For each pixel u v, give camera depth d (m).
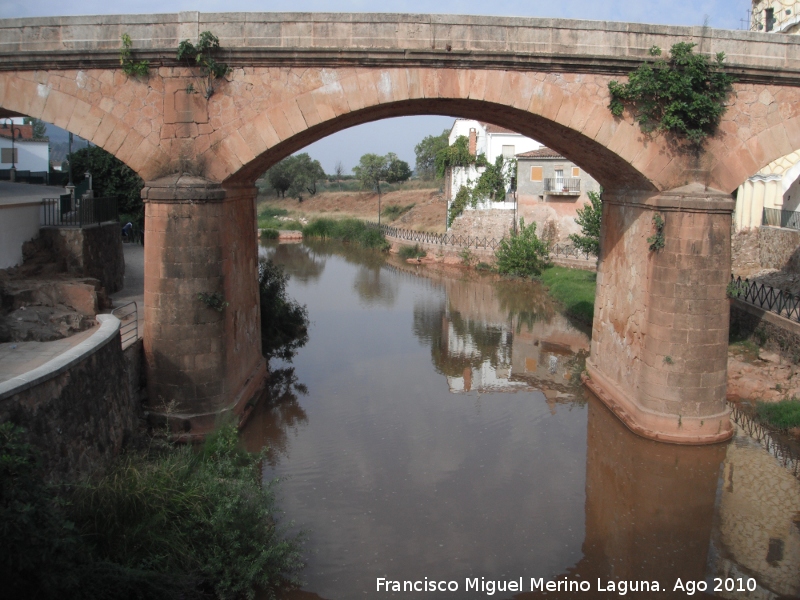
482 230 42.91
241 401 14.84
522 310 28.77
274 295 22.33
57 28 12.94
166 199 12.78
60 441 8.87
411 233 50.41
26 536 6.45
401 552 10.41
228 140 13.23
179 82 13.03
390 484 12.60
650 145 13.78
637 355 14.83
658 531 11.30
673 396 13.79
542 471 13.28
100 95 13.10
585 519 11.58
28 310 13.65
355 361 20.78
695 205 13.23
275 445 14.34
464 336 24.19
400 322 26.36
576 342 23.48
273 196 96.56
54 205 17.34
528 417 16.12
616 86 13.49
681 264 13.48
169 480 9.42
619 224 16.31
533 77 13.56
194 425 13.08
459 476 12.99
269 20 12.98
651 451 13.77
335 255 48.94
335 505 11.78
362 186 86.69
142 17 12.84
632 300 15.23
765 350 17.64
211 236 13.12
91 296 14.77
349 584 9.61
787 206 26.45
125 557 8.24
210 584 8.85
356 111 13.57
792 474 13.10
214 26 12.94
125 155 13.20
